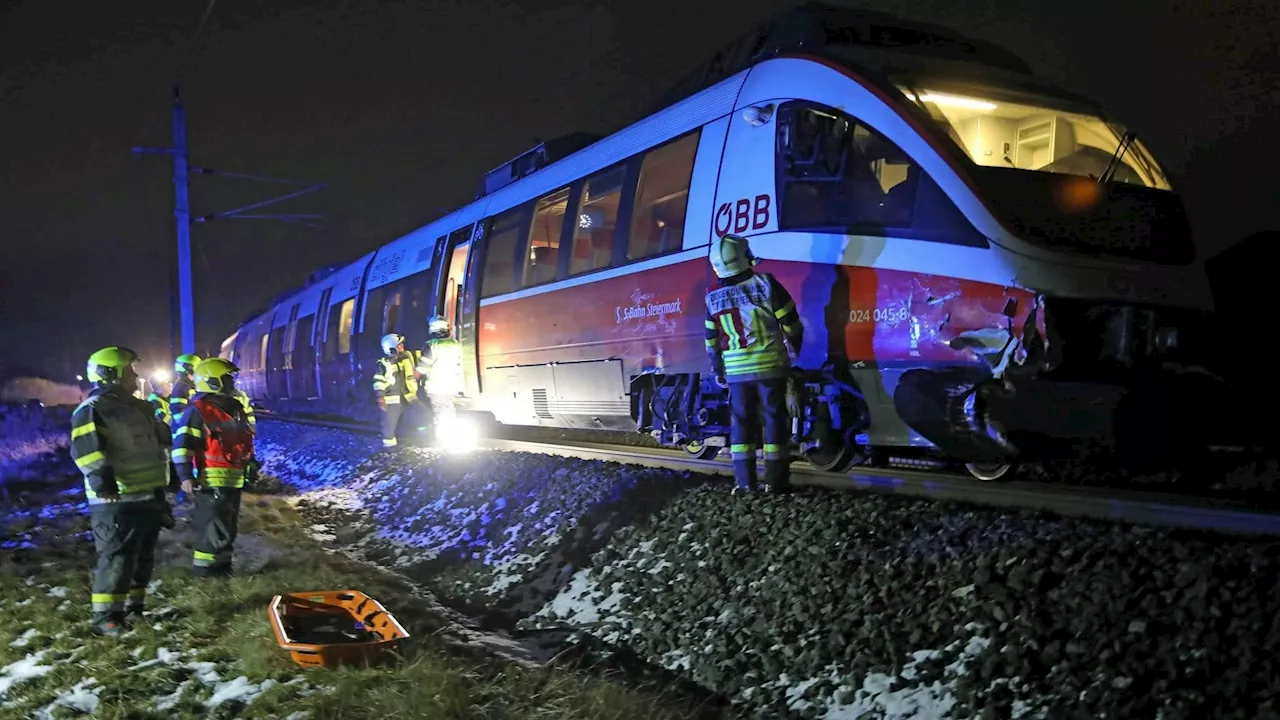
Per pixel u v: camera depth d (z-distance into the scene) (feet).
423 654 17.70
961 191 21.86
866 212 23.77
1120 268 21.25
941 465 29.60
